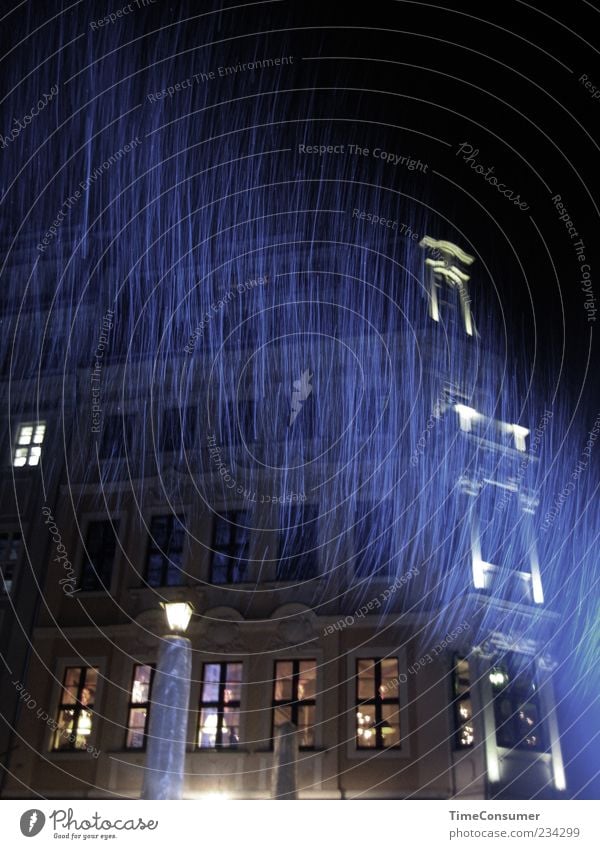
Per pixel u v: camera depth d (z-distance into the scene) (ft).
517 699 58.75
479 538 62.59
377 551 60.95
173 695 30.91
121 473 66.90
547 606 63.82
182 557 63.21
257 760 55.77
